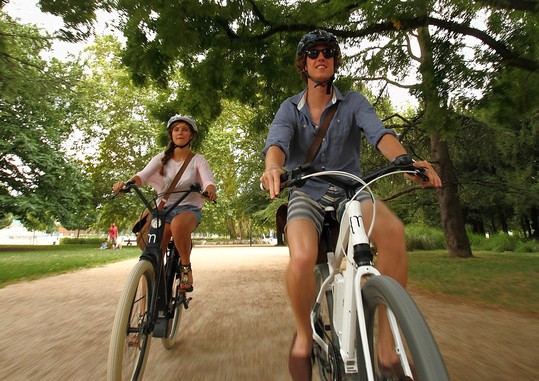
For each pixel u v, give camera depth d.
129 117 32.31
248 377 3.10
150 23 7.48
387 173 1.99
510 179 18.20
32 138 25.19
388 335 1.56
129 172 31.62
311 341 2.27
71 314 5.45
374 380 1.62
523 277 8.96
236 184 33.75
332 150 2.43
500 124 8.63
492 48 7.22
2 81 12.10
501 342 4.01
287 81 9.30
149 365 3.39
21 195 26.23
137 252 21.48
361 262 1.80
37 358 3.58
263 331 4.51
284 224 2.49
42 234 84.25
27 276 9.67
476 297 6.54
